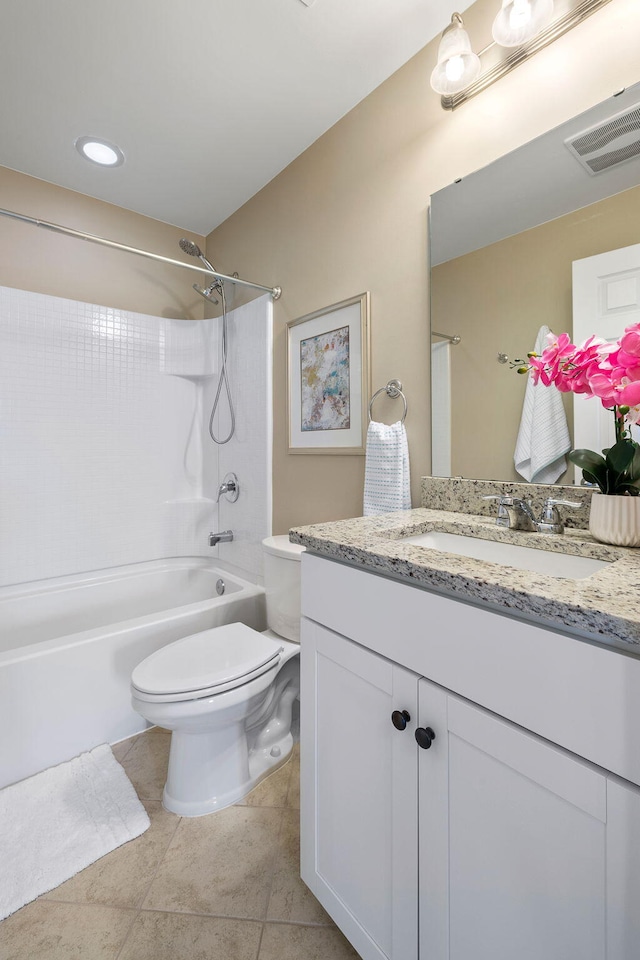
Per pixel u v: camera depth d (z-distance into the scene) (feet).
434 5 4.10
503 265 3.87
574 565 2.86
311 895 3.48
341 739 2.88
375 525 3.46
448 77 3.72
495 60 3.89
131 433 7.66
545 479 3.62
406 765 2.41
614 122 3.26
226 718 4.15
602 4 3.28
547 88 3.61
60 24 4.27
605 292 3.29
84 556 7.18
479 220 4.03
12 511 6.50
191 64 4.72
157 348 7.92
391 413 4.91
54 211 6.88
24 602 6.37
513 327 3.82
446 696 2.19
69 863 3.69
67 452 6.98
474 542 3.44
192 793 4.27
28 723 4.61
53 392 6.82
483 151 4.03
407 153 4.69
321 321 5.82
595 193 3.35
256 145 5.98
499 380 3.92
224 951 3.09
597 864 1.67
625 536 2.75
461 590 2.09
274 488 6.75
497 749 1.98
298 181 6.20
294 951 3.09
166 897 3.45
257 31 4.35
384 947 2.61
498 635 1.97
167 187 6.95
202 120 5.54
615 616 1.57
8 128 5.67
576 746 1.72
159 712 3.87
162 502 8.03
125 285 7.64
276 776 4.82
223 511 7.89
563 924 1.79
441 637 2.21
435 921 2.31
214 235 8.21
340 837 2.92
